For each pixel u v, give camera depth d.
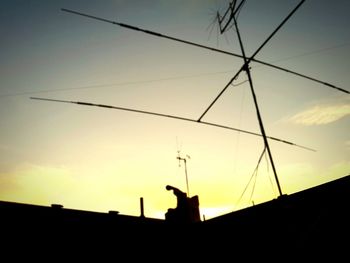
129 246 5.82
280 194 5.54
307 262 4.88
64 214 5.21
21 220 4.67
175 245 6.57
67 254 4.96
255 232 5.83
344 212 4.71
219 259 6.32
